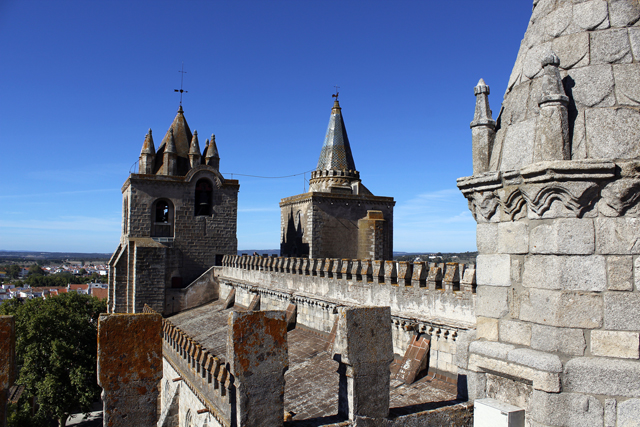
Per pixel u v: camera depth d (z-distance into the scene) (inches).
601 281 252.8
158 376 304.0
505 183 288.4
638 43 272.4
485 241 307.0
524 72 311.1
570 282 258.7
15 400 1700.3
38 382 1488.7
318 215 1803.6
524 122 297.1
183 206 1734.7
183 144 1867.6
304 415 627.2
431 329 667.4
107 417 288.5
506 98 327.0
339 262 930.1
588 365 250.7
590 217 256.5
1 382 251.4
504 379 295.1
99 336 287.4
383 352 322.3
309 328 1026.1
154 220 1712.6
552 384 257.0
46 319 1533.0
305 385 737.0
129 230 1663.4
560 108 266.8
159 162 1833.2
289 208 2012.8
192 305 1679.4
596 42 279.0
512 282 287.7
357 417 306.5
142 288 1603.1
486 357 298.5
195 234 1749.5
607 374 246.8
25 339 1542.8
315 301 987.9
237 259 1536.7
